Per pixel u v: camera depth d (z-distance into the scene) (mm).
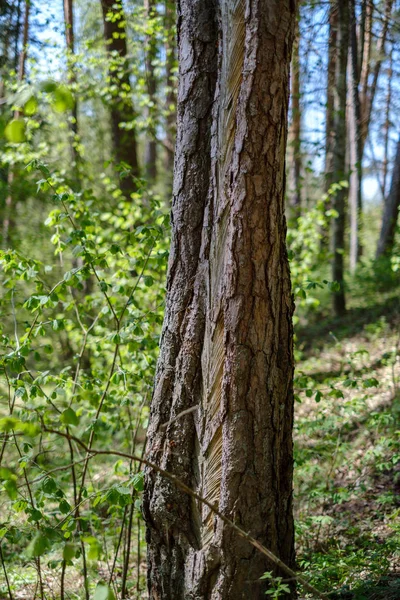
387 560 3773
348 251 19609
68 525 3225
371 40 13812
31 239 9477
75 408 5711
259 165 2979
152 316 4312
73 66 9164
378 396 7000
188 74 3254
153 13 9312
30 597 4180
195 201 3244
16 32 10188
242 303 2990
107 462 6676
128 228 6707
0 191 8867
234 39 3031
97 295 5316
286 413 3234
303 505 5238
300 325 12312
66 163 9648
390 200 13906
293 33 3084
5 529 3250
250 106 2963
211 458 3094
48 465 5043
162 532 3199
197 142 3240
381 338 9883
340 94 10367
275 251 3059
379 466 4574
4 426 2139
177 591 3162
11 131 1769
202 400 3164
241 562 2979
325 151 9812
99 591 1892
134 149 9953
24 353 3580
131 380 4617
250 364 3002
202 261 3215
